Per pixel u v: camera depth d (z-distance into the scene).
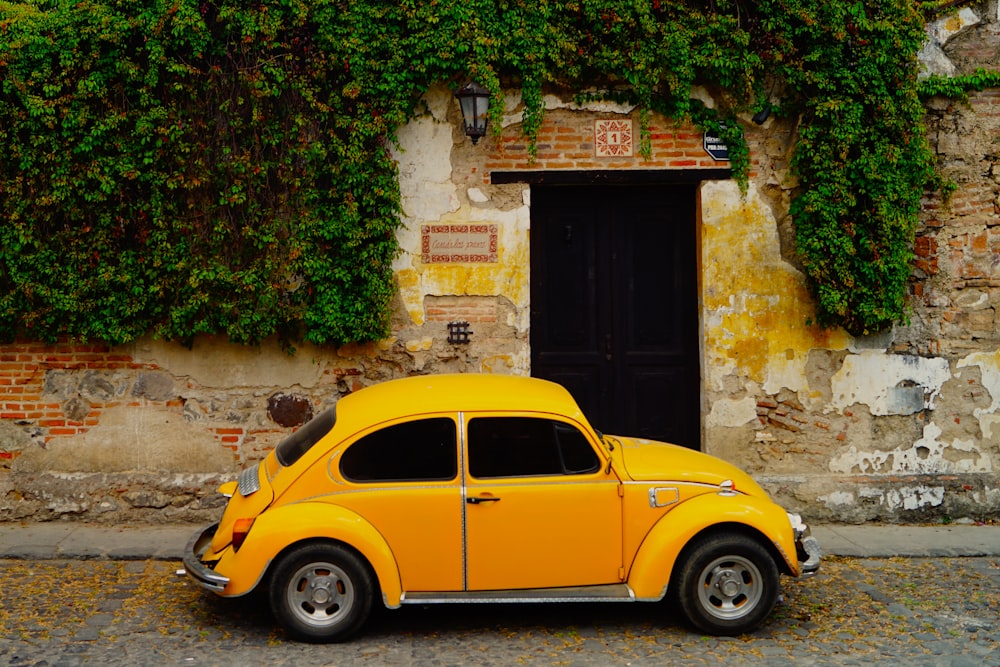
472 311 9.07
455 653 6.06
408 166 9.00
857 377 9.10
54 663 5.83
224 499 8.91
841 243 8.72
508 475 6.25
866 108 8.79
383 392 6.79
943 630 6.49
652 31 8.70
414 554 6.16
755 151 9.07
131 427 8.95
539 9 8.67
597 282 9.41
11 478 8.84
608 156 9.04
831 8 8.65
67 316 8.63
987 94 9.07
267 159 8.70
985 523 9.00
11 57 8.37
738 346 9.12
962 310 9.12
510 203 9.05
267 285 8.61
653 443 7.30
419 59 8.65
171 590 7.22
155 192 8.53
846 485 9.02
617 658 5.99
